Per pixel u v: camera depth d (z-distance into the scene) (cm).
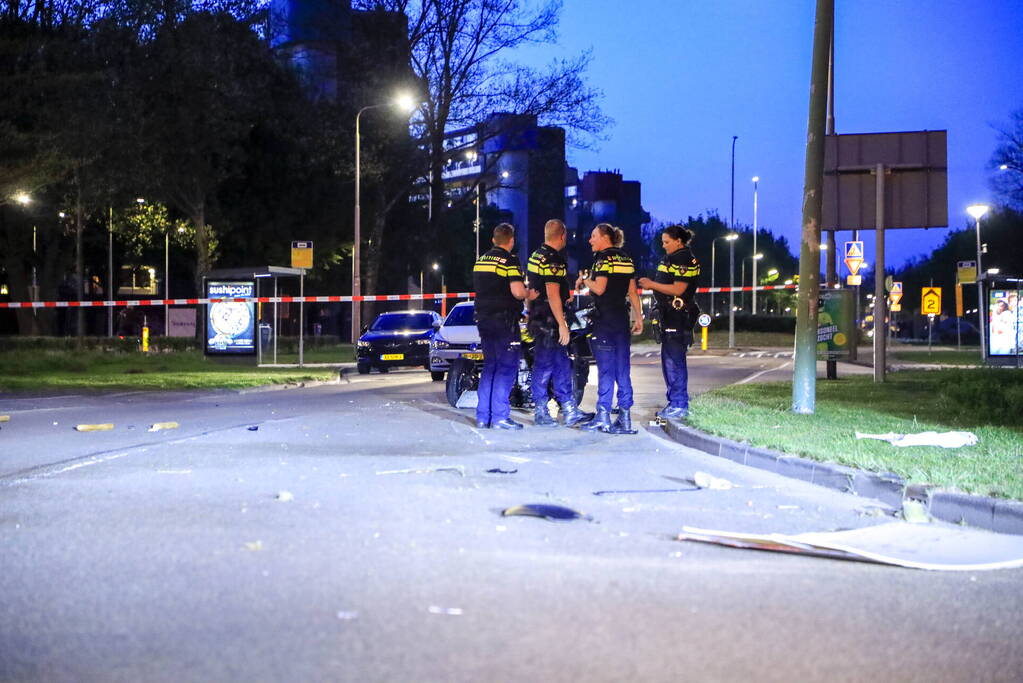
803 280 1288
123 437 1123
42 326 4650
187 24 3725
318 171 4653
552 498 746
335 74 4588
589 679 367
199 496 732
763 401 1469
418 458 951
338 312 6644
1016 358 2608
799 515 708
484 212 9081
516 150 4788
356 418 1337
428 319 2730
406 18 4456
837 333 2041
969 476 771
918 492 738
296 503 702
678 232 1299
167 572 509
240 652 390
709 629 430
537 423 1252
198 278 3981
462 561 532
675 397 1298
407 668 374
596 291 1176
